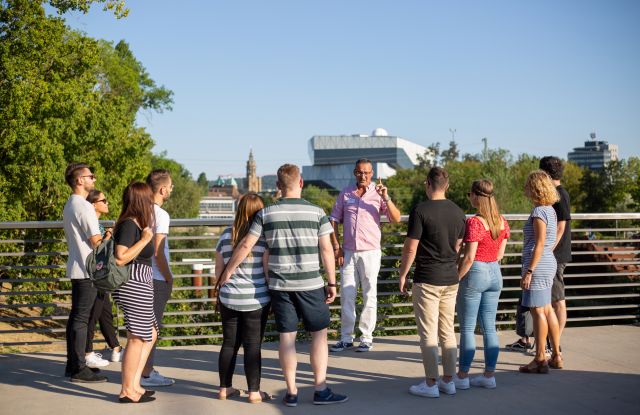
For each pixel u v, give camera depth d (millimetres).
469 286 5234
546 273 5613
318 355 4875
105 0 20938
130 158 29172
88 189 5570
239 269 4922
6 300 17547
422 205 5043
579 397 5027
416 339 7457
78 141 26625
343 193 7027
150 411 4703
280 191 5043
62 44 26922
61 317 6844
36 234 18156
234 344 5016
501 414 4613
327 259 4953
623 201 62844
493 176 43375
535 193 5609
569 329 7758
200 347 7027
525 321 6281
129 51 48656
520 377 5660
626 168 62875
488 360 5301
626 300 10805
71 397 5070
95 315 5941
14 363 6223
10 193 24219
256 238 4805
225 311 4984
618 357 6371
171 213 73250
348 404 4895
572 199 64688
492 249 5273
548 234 5594
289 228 4793
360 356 6605
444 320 5148
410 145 193500
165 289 5438
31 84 25062
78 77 28562
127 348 4902
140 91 44000
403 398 5055
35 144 24000
